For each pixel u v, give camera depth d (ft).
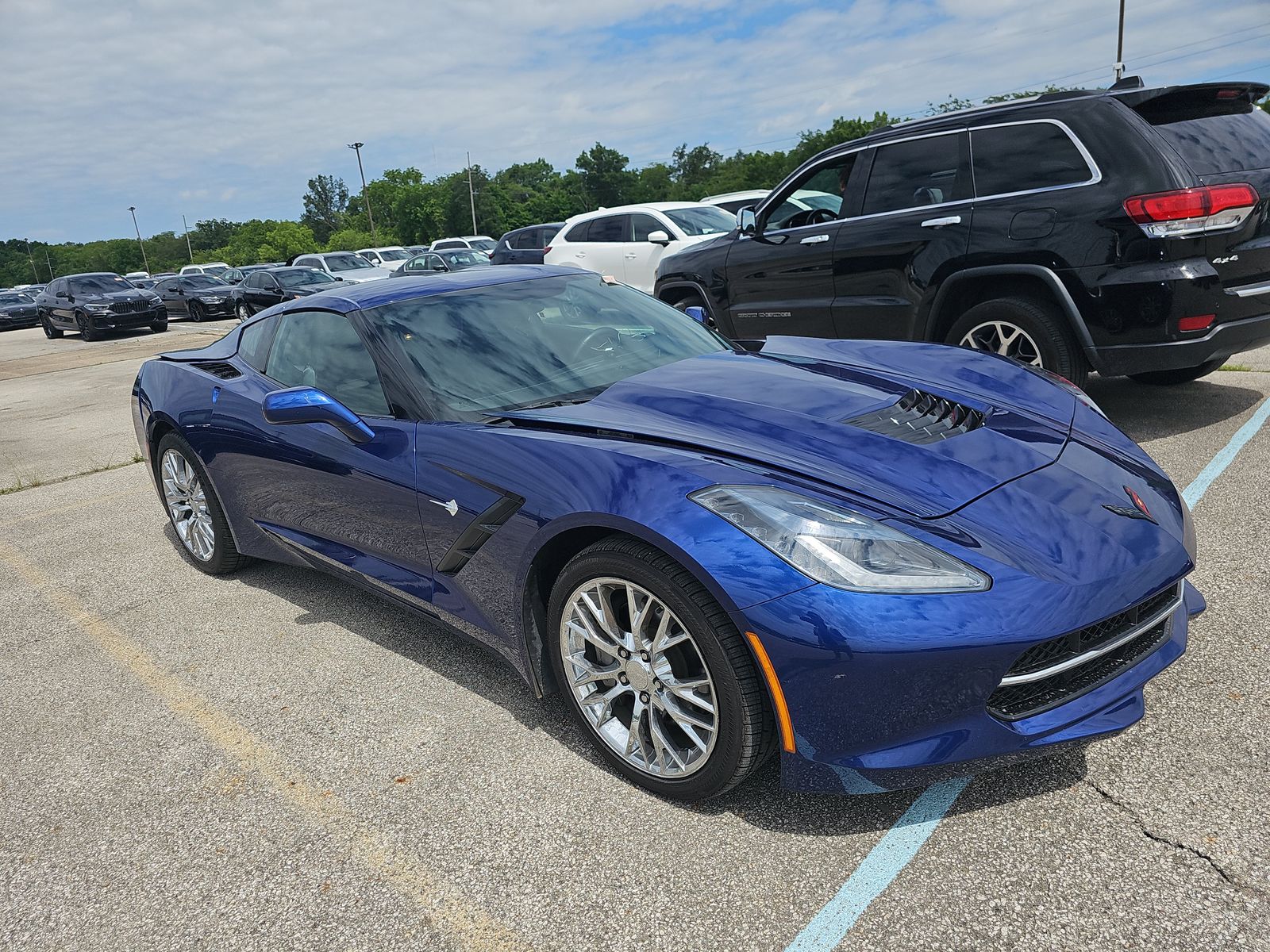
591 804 7.35
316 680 9.96
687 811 7.15
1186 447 14.53
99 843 7.52
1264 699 7.73
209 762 8.56
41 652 11.50
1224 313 14.01
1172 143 14.06
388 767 8.15
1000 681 6.08
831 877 6.27
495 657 9.48
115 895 6.87
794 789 6.54
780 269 19.67
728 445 7.49
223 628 11.64
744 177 384.06
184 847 7.34
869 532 6.36
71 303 69.56
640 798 7.38
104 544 15.78
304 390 9.08
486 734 8.55
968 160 16.11
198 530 13.57
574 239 38.14
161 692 10.07
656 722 7.24
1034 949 5.50
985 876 6.12
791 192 19.56
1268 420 15.40
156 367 14.19
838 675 6.08
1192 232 13.57
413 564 9.41
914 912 5.88
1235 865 5.98
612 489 7.09
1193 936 5.46
